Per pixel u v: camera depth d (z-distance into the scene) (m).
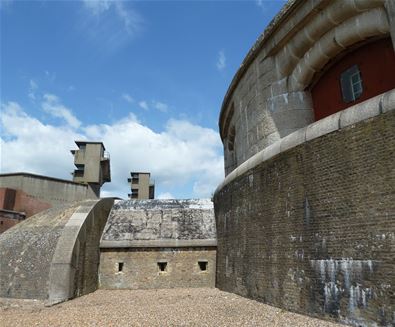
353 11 9.60
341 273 7.70
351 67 10.45
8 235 15.50
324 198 8.44
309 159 9.09
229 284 14.34
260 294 11.08
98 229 17.31
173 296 13.80
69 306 11.54
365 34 9.55
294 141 9.77
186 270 17.17
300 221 9.20
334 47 10.42
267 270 10.70
